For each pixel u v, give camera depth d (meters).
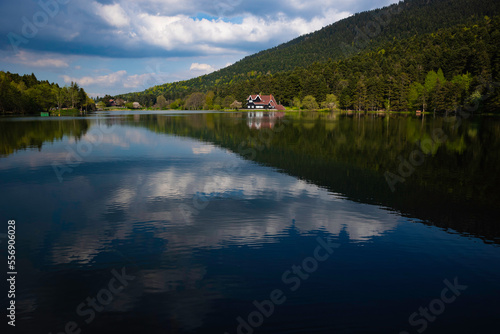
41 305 7.32
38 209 13.90
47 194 16.14
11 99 104.75
